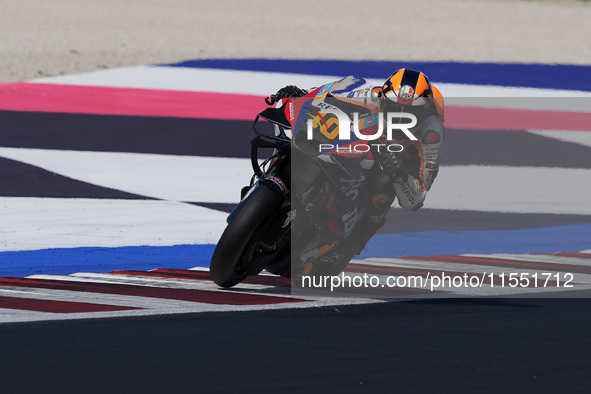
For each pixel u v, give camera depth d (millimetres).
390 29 110438
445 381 15234
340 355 16703
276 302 22094
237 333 18234
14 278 25016
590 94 77250
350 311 21156
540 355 17172
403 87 21672
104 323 18812
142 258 29328
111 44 87562
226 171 47750
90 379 14648
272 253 22422
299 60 83438
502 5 142000
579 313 21594
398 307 21859
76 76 71312
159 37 94000
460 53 94500
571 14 137375
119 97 64688
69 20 102125
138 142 53094
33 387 14141
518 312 21562
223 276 22312
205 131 56812
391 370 15820
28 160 47219
